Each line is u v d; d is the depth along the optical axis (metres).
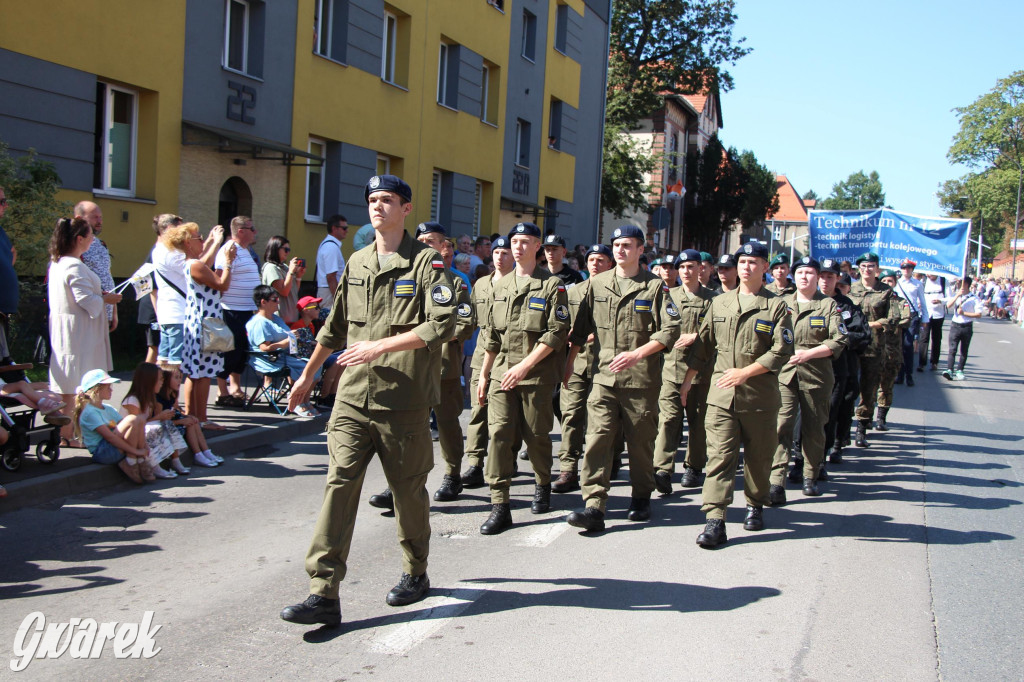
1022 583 5.10
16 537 5.14
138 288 7.61
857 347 8.02
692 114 50.75
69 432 6.67
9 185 8.98
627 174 35.00
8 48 9.89
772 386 5.76
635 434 5.90
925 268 14.58
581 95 27.67
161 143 12.05
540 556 5.26
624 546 5.53
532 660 3.79
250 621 4.11
